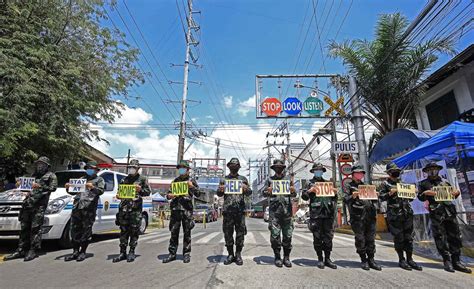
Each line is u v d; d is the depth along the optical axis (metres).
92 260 5.76
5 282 4.23
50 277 4.48
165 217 25.58
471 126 7.09
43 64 8.37
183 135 23.53
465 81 11.52
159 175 46.91
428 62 12.05
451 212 5.25
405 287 4.06
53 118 8.52
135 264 5.38
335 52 13.61
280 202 5.40
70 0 9.55
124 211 5.80
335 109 14.41
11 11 8.30
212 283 4.16
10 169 10.14
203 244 8.09
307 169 36.22
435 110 13.19
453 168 8.74
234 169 5.67
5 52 7.55
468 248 6.48
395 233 5.36
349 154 14.17
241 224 5.47
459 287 4.09
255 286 4.04
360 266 5.37
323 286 4.06
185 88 24.27
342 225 15.16
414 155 7.70
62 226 6.77
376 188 5.92
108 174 9.33
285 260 5.26
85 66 9.98
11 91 7.38
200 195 6.09
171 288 3.94
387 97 13.02
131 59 11.62
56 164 11.15
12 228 6.34
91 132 10.76
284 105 14.50
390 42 12.57
